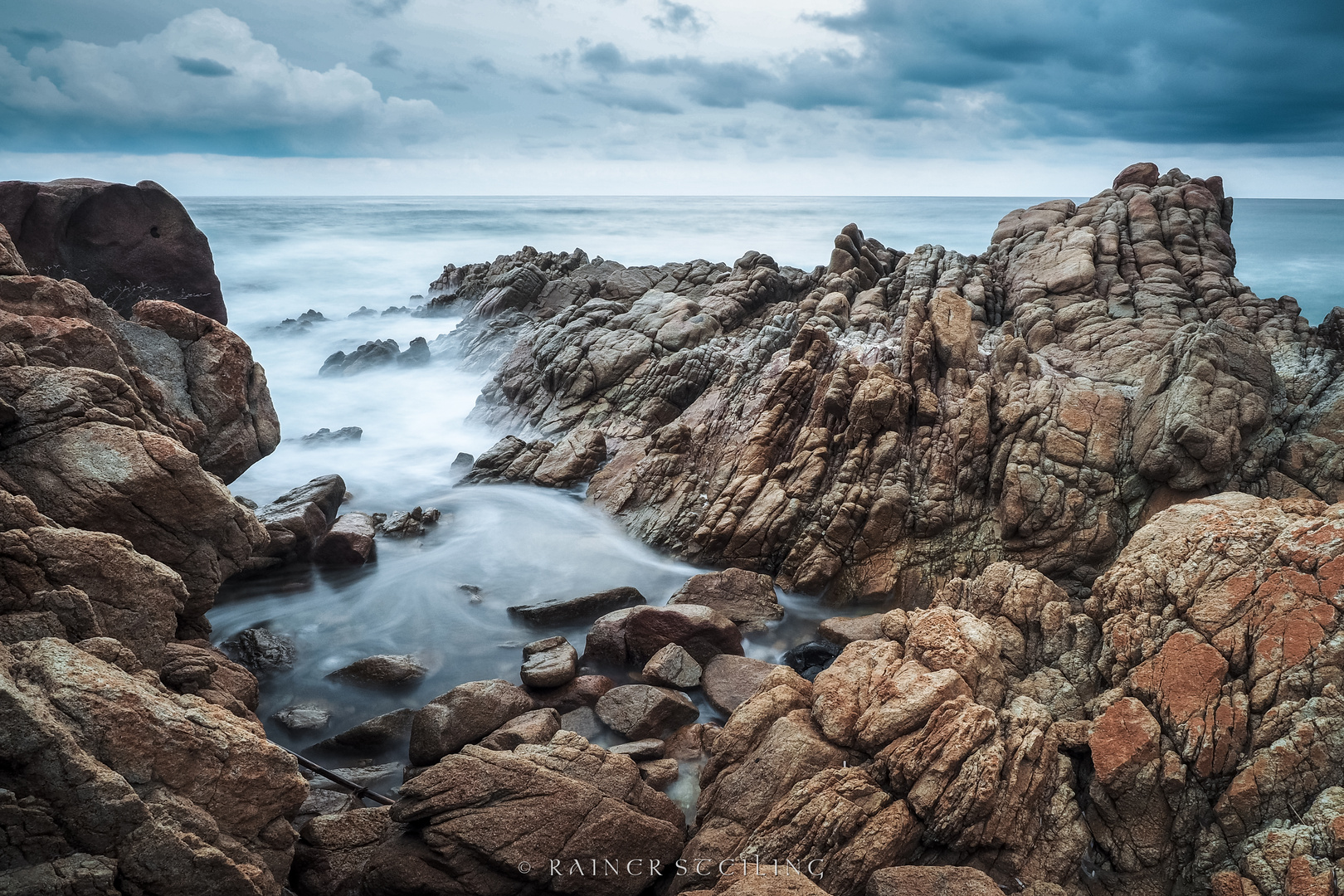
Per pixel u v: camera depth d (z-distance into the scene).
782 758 9.12
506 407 24.89
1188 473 14.23
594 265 37.09
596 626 13.27
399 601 14.81
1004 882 8.10
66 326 9.84
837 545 15.41
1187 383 14.54
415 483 20.72
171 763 6.42
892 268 28.47
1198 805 8.40
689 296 30.31
